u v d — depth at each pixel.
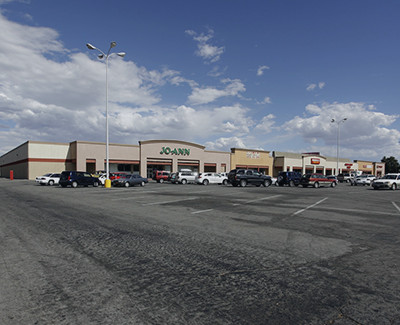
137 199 14.09
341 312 2.98
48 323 2.70
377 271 4.22
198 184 31.83
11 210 10.16
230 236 6.35
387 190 25.86
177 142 46.81
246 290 3.51
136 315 2.87
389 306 3.12
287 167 58.50
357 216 9.44
